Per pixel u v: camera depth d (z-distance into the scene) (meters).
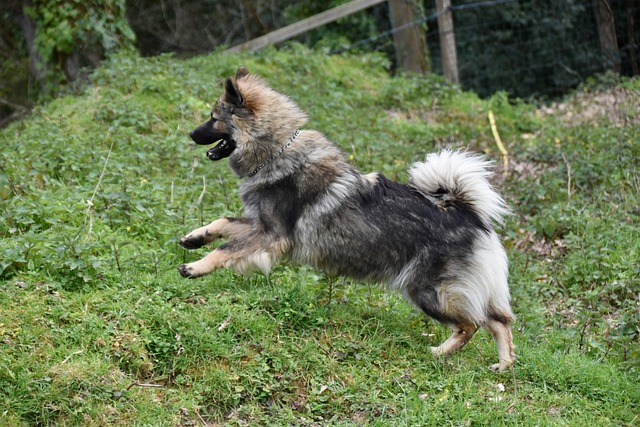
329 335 4.85
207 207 6.46
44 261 4.94
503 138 10.18
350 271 4.99
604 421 4.44
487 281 4.85
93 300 4.67
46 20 10.76
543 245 7.12
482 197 4.95
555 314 5.91
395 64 15.70
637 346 5.25
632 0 14.57
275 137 4.93
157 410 4.10
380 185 4.98
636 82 12.39
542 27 15.50
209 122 5.10
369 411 4.34
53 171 6.84
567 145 9.17
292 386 4.43
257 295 4.98
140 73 9.66
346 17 15.59
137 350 4.36
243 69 5.32
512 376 4.81
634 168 8.02
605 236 6.95
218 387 4.32
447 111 11.27
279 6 17.75
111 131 7.99
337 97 10.50
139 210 6.00
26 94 15.20
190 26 17.95
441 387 4.59
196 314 4.71
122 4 11.22
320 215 4.86
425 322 5.32
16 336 4.28
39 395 3.97
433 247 4.81
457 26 15.84
